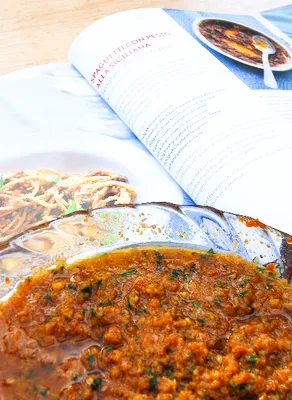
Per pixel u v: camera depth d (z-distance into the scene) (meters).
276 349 0.24
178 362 0.23
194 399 0.22
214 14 0.46
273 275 0.27
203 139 0.33
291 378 0.23
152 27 0.42
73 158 0.35
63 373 0.23
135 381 0.23
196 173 0.32
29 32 0.44
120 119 0.38
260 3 0.49
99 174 0.34
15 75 0.40
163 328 0.24
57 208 0.32
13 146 0.35
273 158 0.32
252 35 0.44
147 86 0.37
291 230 0.29
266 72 0.40
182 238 0.28
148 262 0.27
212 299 0.26
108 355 0.23
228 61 0.41
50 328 0.24
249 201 0.30
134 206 0.28
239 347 0.23
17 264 0.26
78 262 0.27
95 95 0.39
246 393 0.22
